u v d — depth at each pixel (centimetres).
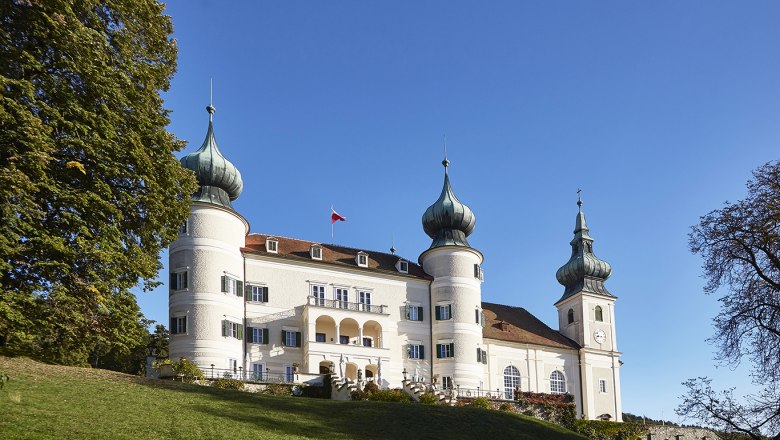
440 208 7688
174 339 6150
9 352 3634
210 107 6856
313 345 6519
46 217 3288
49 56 3397
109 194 3403
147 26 3953
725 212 3281
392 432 3647
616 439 6450
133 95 3675
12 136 3025
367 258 7375
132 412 2962
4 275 3175
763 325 3117
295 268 6912
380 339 6956
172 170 3900
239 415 3316
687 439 6656
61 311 3225
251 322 6550
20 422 2488
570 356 8231
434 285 7488
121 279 3603
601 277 8831
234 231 6619
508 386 7738
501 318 8375
